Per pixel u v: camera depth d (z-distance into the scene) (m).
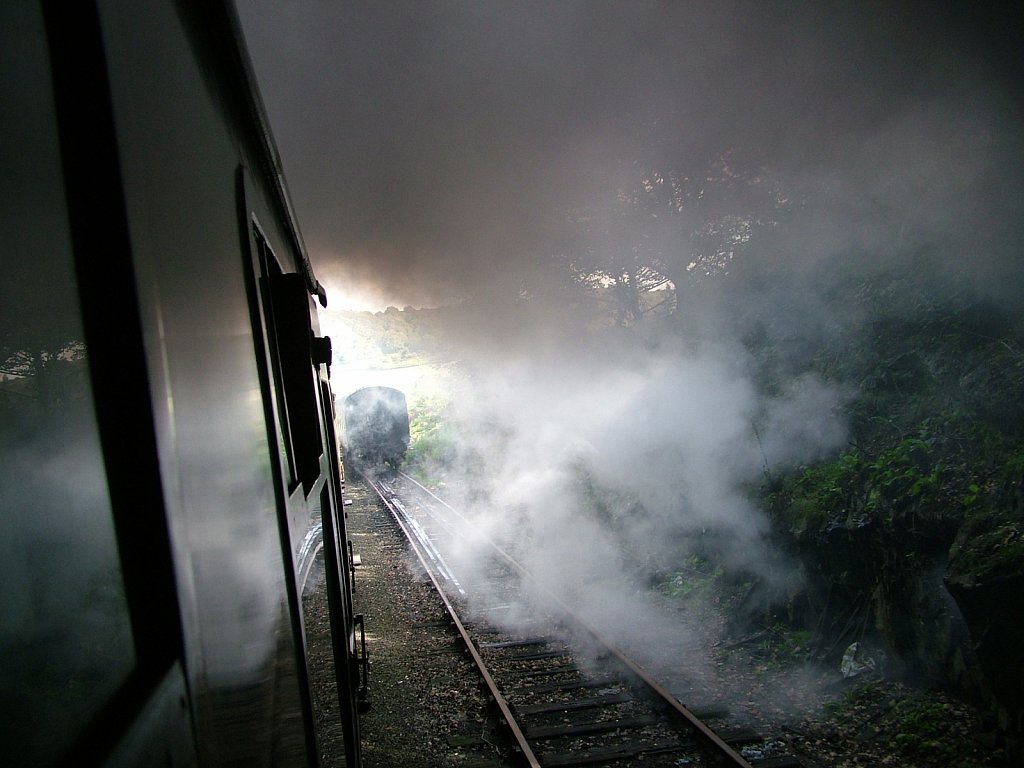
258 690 1.35
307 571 2.47
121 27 1.10
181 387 1.12
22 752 0.65
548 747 5.77
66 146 0.90
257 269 2.24
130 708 0.78
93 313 0.90
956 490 6.29
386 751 5.99
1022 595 4.88
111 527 0.86
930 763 5.08
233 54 2.11
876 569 6.57
